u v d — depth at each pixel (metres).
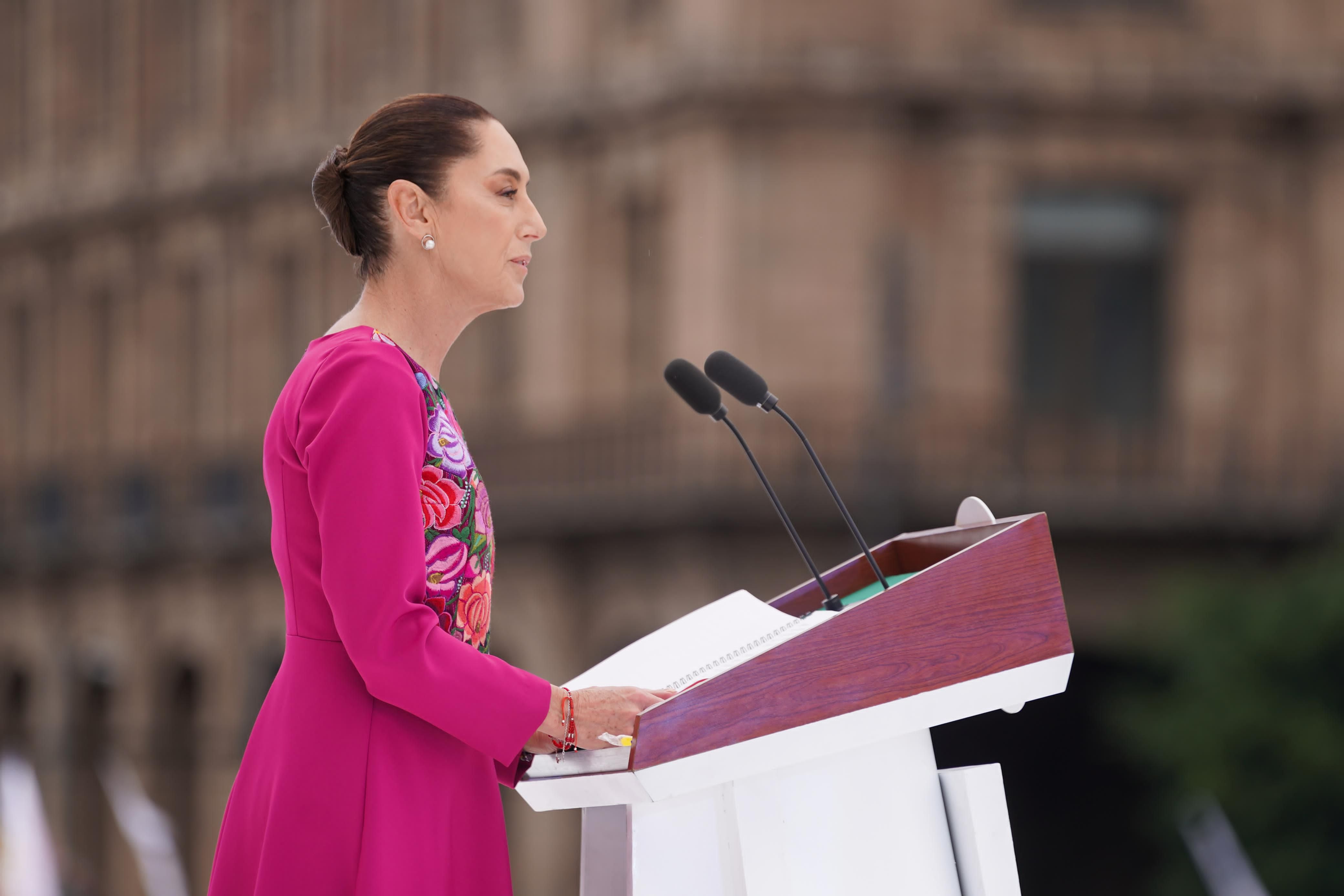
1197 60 65.94
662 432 66.44
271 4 90.19
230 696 89.69
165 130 95.69
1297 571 56.25
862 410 64.19
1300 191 66.75
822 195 64.75
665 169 67.25
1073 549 66.31
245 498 88.69
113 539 95.00
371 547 7.08
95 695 99.81
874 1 65.12
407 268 7.80
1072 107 65.88
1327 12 66.00
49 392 102.62
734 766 7.29
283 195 88.38
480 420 74.62
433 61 79.56
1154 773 56.34
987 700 7.75
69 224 100.19
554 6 71.50
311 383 7.32
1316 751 51.16
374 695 7.18
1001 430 65.31
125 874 93.88
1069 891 71.38
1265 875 51.53
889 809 7.95
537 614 72.25
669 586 67.00
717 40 64.50
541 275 72.25
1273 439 66.44
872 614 7.57
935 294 65.62
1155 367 66.94
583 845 7.98
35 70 103.75
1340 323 65.94
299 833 7.27
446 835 7.41
